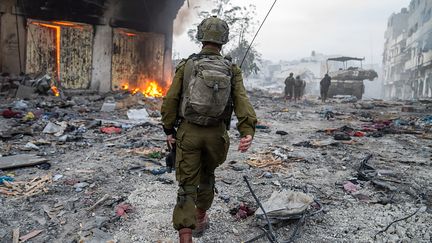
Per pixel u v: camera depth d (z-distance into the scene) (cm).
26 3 1403
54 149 596
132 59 1748
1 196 376
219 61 251
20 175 448
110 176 454
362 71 2898
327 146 679
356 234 309
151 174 468
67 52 1536
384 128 938
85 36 1577
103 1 1592
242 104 250
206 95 236
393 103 1945
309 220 334
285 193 353
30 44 1438
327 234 309
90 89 1612
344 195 406
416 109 1531
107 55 1648
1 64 1379
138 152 583
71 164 505
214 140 251
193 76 243
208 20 263
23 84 1291
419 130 916
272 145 682
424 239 298
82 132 751
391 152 641
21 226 315
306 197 344
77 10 1527
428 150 661
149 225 320
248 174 478
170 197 384
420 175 488
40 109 1020
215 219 334
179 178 255
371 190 423
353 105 1814
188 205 247
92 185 414
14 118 873
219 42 258
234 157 573
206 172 276
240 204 369
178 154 255
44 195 384
